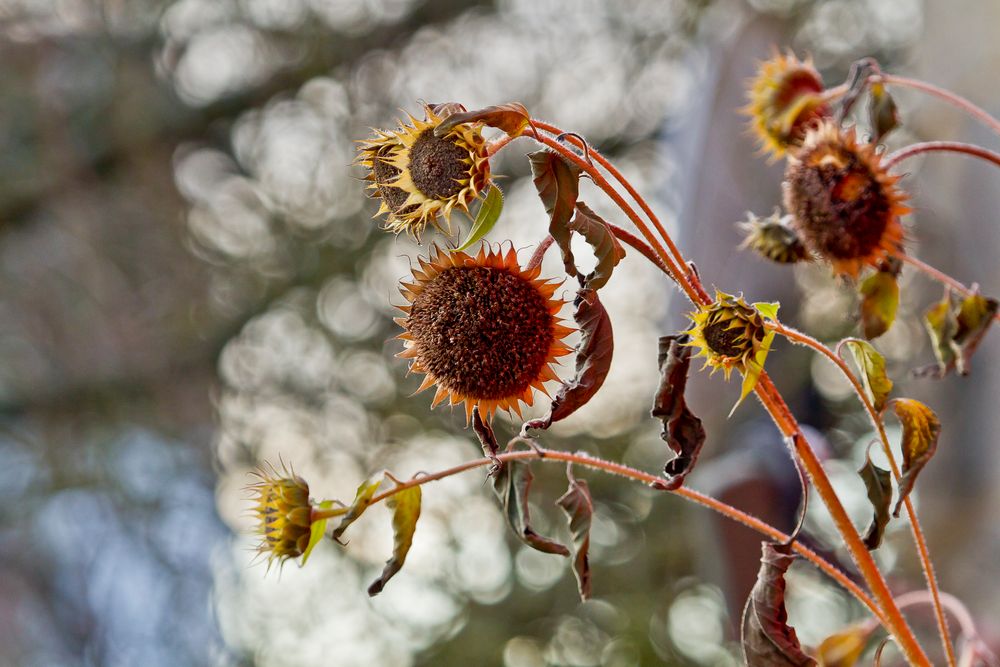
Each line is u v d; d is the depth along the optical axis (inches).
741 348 36.6
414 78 142.6
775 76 42.8
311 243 140.1
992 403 51.1
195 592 138.0
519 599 123.0
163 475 142.6
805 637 90.3
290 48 145.1
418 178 36.8
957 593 50.8
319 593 125.6
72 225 146.6
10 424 146.8
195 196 148.7
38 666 139.0
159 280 147.9
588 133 135.9
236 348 142.1
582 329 36.8
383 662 123.5
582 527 38.2
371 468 132.3
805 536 47.7
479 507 126.6
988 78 51.6
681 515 117.4
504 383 37.8
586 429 125.0
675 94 132.7
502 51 139.9
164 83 148.9
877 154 39.3
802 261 41.6
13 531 141.9
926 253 53.0
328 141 142.4
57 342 147.0
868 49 116.8
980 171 51.5
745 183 50.0
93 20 147.9
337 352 136.5
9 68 147.1
